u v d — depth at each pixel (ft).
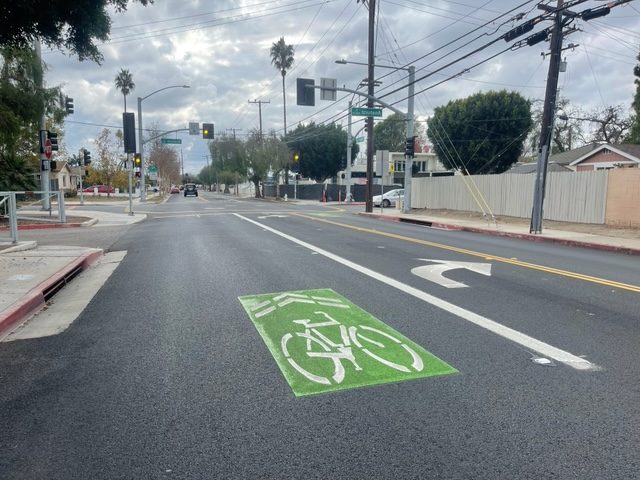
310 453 10.11
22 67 59.11
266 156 176.55
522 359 15.14
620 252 42.78
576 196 61.05
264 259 34.63
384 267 31.35
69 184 244.01
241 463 9.78
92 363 15.23
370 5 92.27
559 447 10.23
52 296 24.71
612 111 177.06
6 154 72.84
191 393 12.96
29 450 10.33
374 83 92.58
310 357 15.40
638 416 11.53
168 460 9.92
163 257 36.27
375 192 174.40
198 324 19.10
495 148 123.24
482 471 9.44
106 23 27.63
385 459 9.86
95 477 9.38
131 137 86.48
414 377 13.80
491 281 26.94
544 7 51.57
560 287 25.46
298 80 75.87
